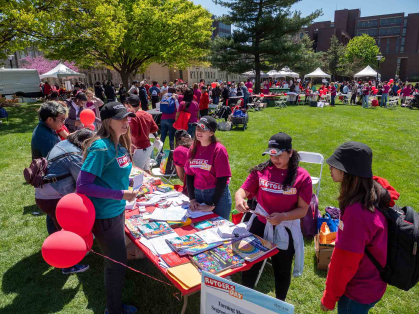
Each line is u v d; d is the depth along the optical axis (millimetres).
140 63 24500
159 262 2248
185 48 24562
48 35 14688
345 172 1560
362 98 20047
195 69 53562
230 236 2527
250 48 22625
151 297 2883
